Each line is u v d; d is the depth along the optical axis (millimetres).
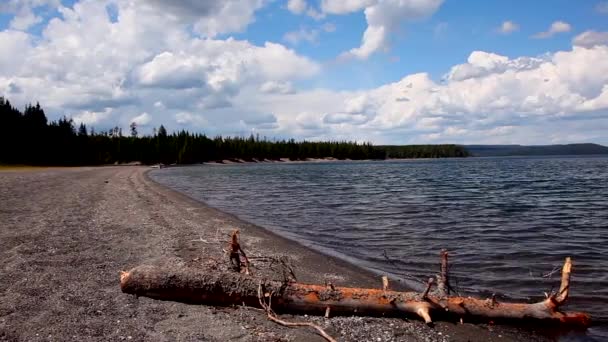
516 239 13898
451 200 26828
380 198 28469
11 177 41125
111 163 118250
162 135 139000
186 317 6438
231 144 160000
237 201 26688
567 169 76250
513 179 49844
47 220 14633
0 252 9719
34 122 95000
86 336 5547
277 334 6047
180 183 45562
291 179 54344
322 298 6922
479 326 6617
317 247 12672
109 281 7879
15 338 5375
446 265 7281
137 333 5746
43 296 6906
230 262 8469
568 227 16250
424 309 6684
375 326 6527
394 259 11188
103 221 15148
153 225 14773
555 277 9352
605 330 6512
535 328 6586
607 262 10734
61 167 87625
